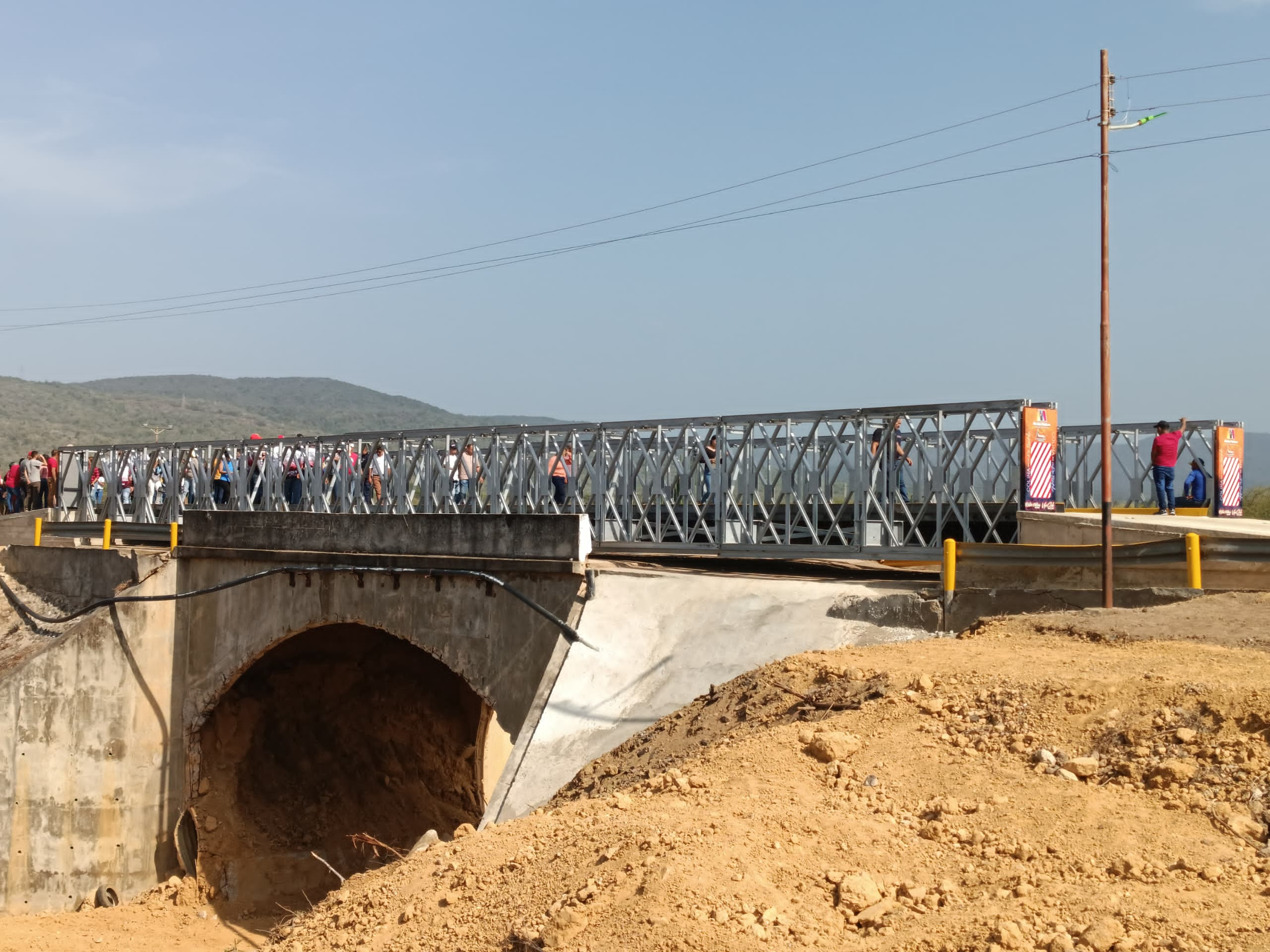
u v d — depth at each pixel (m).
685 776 9.56
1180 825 7.81
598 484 23.02
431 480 26.34
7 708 23.88
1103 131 13.93
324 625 22.42
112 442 129.50
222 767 24.97
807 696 11.21
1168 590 13.67
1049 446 17.89
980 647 12.14
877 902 7.21
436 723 27.39
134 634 24.61
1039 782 8.59
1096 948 6.43
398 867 9.72
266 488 30.75
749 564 22.02
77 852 23.98
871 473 19.06
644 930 6.93
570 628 16.72
